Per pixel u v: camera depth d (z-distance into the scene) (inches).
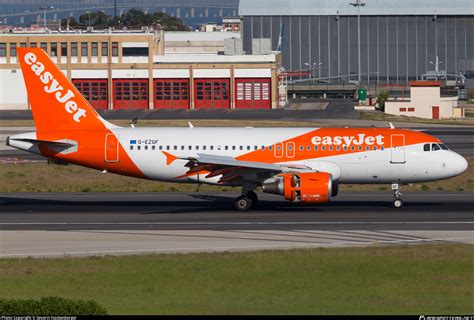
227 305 3887.8
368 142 7032.5
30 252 5216.5
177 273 4581.7
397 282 4377.5
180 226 6171.3
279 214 6756.9
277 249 5241.1
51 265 4798.2
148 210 7027.6
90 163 7209.6
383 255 5012.3
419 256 4977.9
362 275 4522.6
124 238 5669.3
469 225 6146.7
